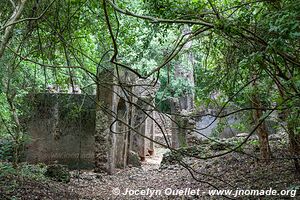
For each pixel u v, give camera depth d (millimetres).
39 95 13086
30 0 5410
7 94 7098
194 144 14703
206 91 5762
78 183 10539
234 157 10781
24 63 9211
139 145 18031
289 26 2707
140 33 8445
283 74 3619
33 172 10266
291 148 6449
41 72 10453
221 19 3752
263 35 3443
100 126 13055
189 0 5508
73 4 5902
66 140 13836
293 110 3797
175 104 16172
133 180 11852
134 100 14141
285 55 3221
